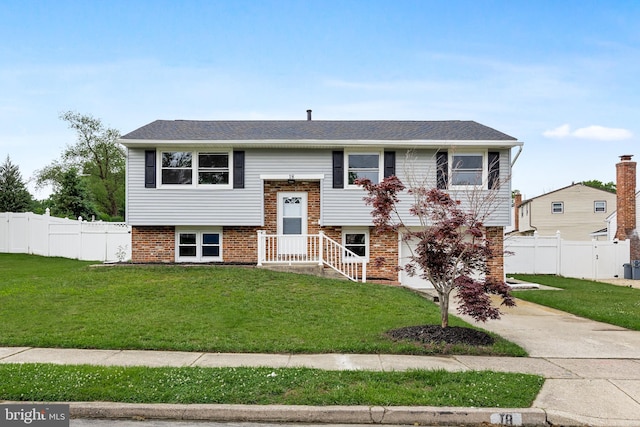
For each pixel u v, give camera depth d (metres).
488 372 6.77
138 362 7.30
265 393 5.87
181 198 17.44
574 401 5.80
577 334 9.87
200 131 18.53
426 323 9.95
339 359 7.55
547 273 24.00
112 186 48.59
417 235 9.10
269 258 17.08
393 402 5.61
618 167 25.80
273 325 9.57
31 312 10.31
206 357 7.62
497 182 16.58
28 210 33.31
